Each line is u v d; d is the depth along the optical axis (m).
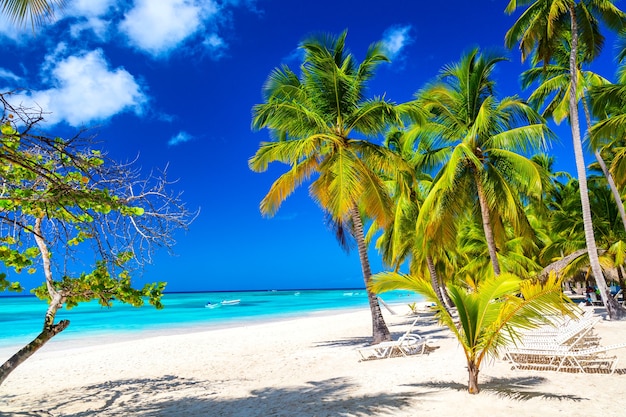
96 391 9.33
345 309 49.38
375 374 8.77
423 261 27.77
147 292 5.89
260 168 14.29
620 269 25.84
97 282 5.55
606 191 23.55
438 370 8.46
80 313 51.81
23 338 24.28
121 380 10.65
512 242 27.77
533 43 18.19
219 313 46.34
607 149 22.03
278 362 12.16
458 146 15.02
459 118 17.20
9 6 3.90
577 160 17.53
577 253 19.69
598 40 18.16
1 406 8.02
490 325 6.24
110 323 35.06
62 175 4.48
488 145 16.39
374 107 13.46
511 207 15.44
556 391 6.33
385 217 13.67
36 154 4.15
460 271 30.67
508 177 16.50
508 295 6.17
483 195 16.14
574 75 17.22
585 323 8.79
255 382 9.41
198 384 9.66
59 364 13.77
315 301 81.69
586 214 17.23
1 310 63.47
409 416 5.66
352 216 14.42
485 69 16.50
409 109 13.88
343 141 14.00
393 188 20.31
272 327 24.72
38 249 5.73
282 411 6.52
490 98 15.78
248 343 17.47
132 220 4.62
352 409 6.23
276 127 14.22
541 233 30.36
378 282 6.87
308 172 14.15
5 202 4.48
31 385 10.38
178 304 72.50
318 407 6.53
